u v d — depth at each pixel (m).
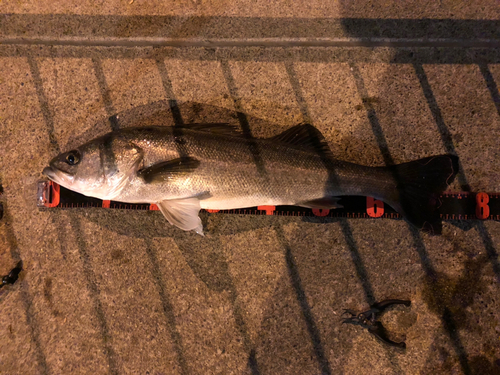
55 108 0.88
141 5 0.87
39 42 0.88
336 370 0.83
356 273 0.84
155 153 0.79
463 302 0.82
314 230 0.85
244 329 0.85
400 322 0.83
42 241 0.87
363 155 0.85
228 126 0.83
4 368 0.87
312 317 0.84
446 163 0.81
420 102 0.84
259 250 0.85
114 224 0.87
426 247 0.83
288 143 0.81
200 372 0.85
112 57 0.87
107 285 0.86
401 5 0.84
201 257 0.86
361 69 0.85
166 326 0.85
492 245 0.83
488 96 0.83
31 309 0.87
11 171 0.88
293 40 0.85
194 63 0.87
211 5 0.86
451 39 0.83
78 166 0.80
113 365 0.86
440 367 0.82
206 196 0.79
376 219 0.84
